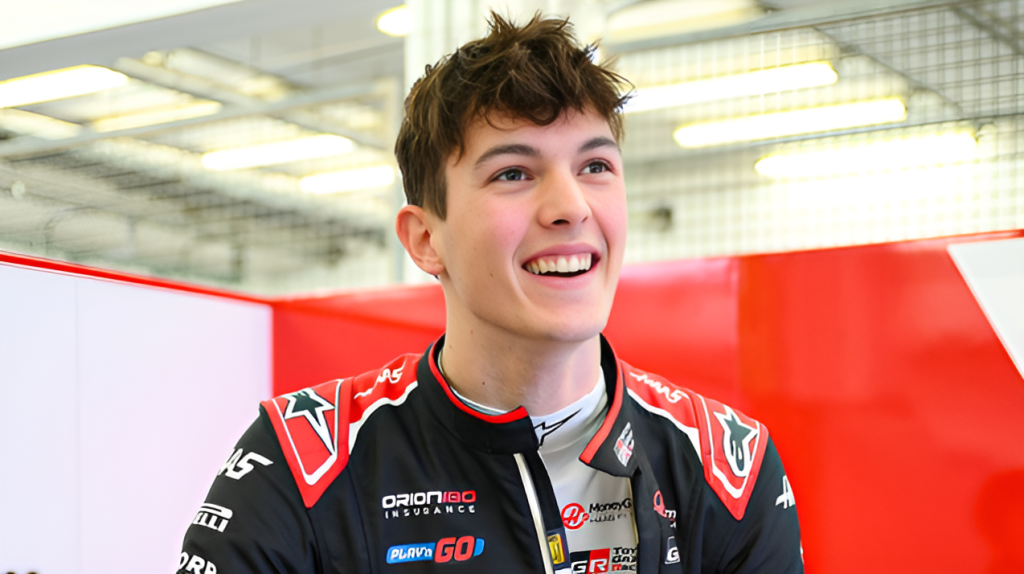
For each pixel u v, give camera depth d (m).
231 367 1.59
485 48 0.90
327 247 8.06
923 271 1.37
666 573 0.92
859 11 2.06
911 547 1.36
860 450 1.39
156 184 5.91
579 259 0.85
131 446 1.36
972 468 1.33
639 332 1.53
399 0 1.60
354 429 0.96
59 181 5.42
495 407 0.92
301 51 5.49
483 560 0.89
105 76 2.96
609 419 0.93
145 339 1.40
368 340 1.66
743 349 1.47
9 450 1.16
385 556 0.90
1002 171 2.61
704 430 1.02
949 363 1.35
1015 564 1.30
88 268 1.30
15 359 1.18
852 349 1.40
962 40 2.47
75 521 1.25
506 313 0.84
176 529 1.45
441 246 0.91
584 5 2.06
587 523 0.94
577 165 0.86
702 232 3.82
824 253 1.43
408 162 0.97
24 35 1.77
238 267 7.64
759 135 2.86
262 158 6.15
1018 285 1.31
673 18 3.26
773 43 2.71
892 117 2.76
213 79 5.76
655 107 3.14
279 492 0.91
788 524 1.02
